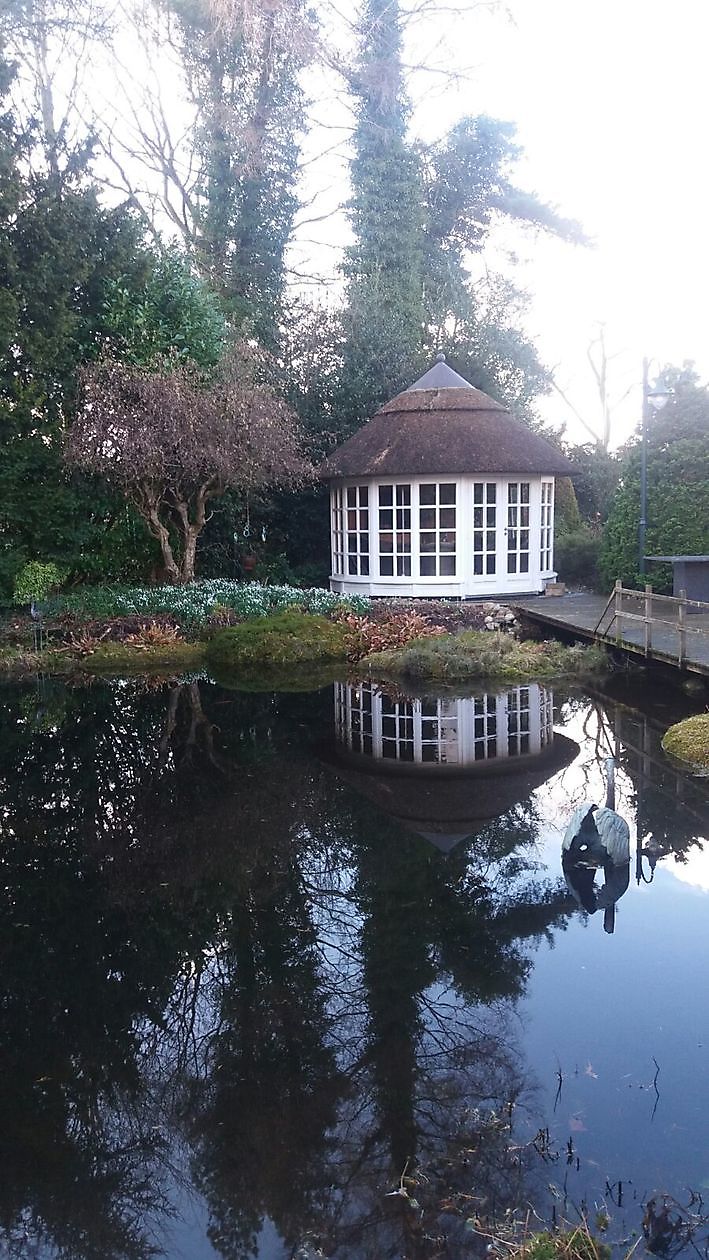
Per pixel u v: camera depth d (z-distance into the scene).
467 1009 4.54
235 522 19.77
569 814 7.30
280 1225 3.26
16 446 16.27
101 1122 3.84
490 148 27.59
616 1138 3.60
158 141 24.72
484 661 13.25
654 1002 4.56
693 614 13.97
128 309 17.16
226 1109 3.90
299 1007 4.63
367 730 10.41
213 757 9.39
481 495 17.16
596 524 24.47
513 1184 3.38
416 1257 3.07
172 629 15.48
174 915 5.74
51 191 16.28
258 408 16.02
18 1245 3.25
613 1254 3.03
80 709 11.73
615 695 11.72
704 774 8.19
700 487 15.95
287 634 14.77
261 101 23.30
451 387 18.08
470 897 5.84
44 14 19.06
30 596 16.45
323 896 5.93
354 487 17.94
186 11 21.53
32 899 6.04
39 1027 4.55
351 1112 3.84
